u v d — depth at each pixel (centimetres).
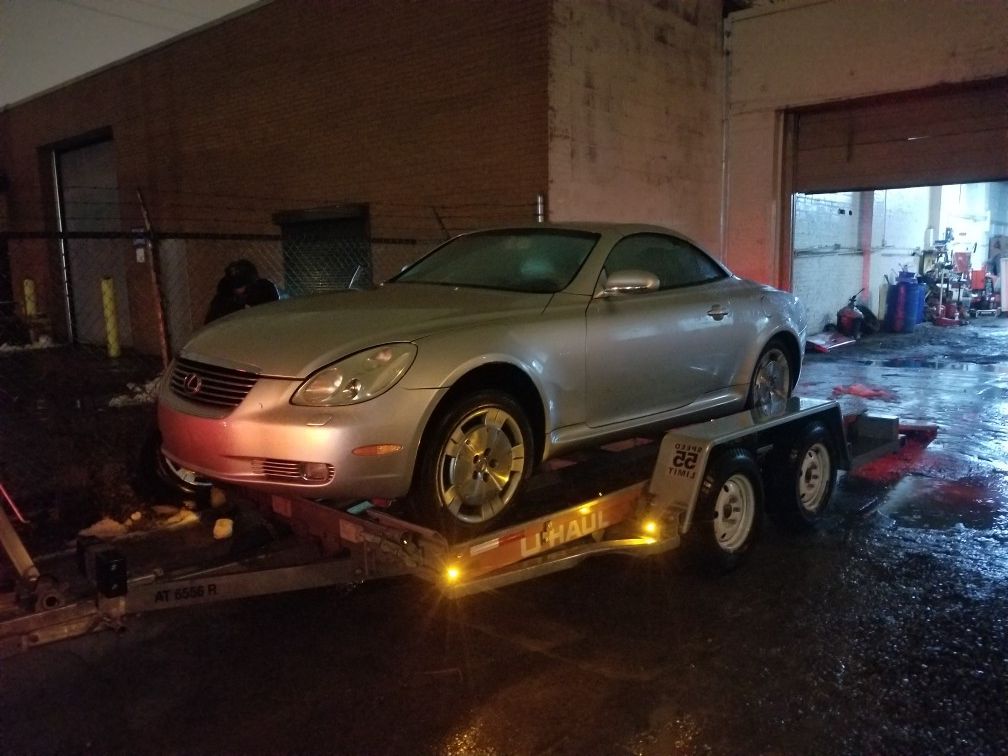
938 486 694
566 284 484
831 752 326
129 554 534
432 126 1091
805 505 586
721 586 490
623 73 1069
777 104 1220
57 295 1931
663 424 537
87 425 831
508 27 994
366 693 371
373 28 1148
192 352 426
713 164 1266
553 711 355
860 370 1313
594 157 1037
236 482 387
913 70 1097
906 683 377
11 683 382
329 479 369
